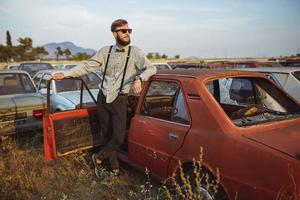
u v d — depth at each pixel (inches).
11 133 227.3
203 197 117.4
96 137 178.2
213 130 116.2
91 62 158.7
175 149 129.7
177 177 131.0
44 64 679.7
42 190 161.8
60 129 162.9
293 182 91.4
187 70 148.6
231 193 108.1
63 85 296.4
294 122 127.2
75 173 175.0
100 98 159.5
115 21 146.5
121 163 188.4
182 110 132.2
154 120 144.1
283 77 265.7
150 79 152.2
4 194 153.1
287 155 96.1
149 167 146.9
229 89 164.2
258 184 99.6
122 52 150.8
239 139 108.0
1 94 254.1
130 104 175.3
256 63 456.1
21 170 178.4
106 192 154.9
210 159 114.1
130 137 157.4
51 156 162.1
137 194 150.6
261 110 137.2
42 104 241.6
